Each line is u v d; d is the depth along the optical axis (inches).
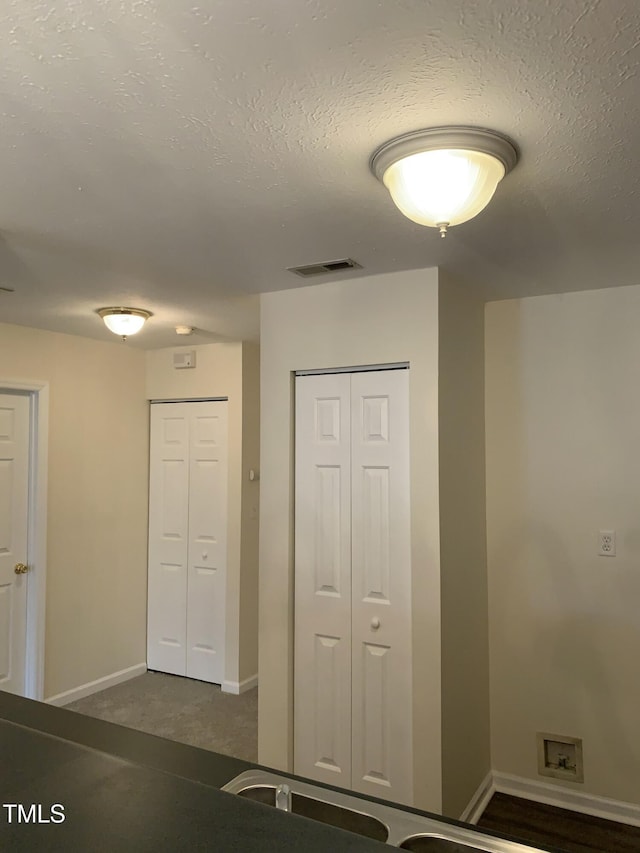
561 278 104.6
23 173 65.1
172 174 65.2
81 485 159.3
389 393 102.0
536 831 103.8
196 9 40.9
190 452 172.9
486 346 121.4
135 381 174.7
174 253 90.6
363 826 43.6
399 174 59.7
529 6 40.6
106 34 43.3
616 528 109.5
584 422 112.8
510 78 48.6
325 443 107.5
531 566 115.7
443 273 100.0
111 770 33.2
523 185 67.3
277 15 41.5
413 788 96.2
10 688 144.8
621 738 107.7
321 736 105.7
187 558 172.6
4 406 144.9
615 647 108.8
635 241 85.6
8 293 113.7
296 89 50.1
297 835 27.2
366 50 45.3
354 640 103.3
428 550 96.6
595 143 58.3
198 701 156.5
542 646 114.2
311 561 108.0
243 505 163.9
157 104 52.2
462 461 107.3
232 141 58.3
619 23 42.2
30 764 33.7
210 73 47.9
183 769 50.9
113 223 79.0
